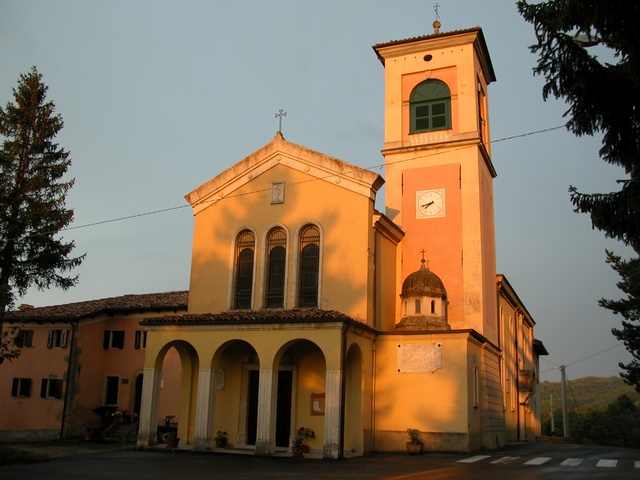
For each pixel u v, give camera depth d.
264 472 19.25
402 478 17.61
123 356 37.88
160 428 33.47
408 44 37.34
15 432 36.41
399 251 34.25
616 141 13.36
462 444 26.69
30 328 38.47
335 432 24.11
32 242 32.78
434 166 35.06
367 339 28.17
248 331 26.58
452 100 35.78
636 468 20.34
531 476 17.89
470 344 28.48
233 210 32.00
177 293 40.75
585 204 13.47
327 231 29.72
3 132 33.66
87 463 21.77
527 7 12.95
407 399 27.94
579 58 12.77
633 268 48.25
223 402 29.70
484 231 34.91
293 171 31.11
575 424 96.62
